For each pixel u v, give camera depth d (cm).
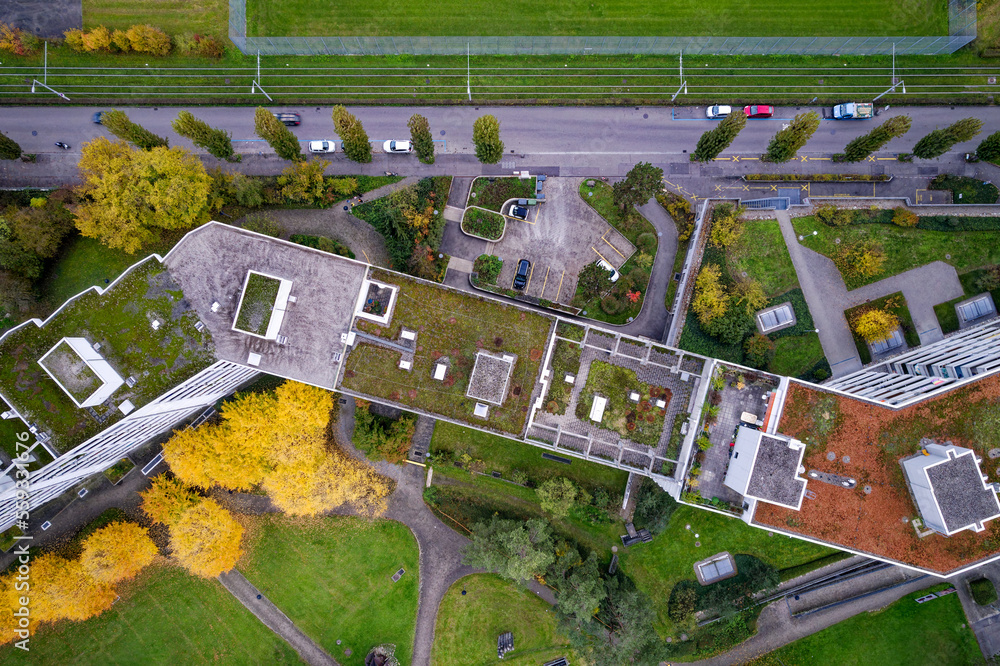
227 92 6556
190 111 6581
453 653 6519
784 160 6003
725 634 6347
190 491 6356
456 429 6425
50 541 6191
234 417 5684
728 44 6594
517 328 5206
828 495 4781
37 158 6506
